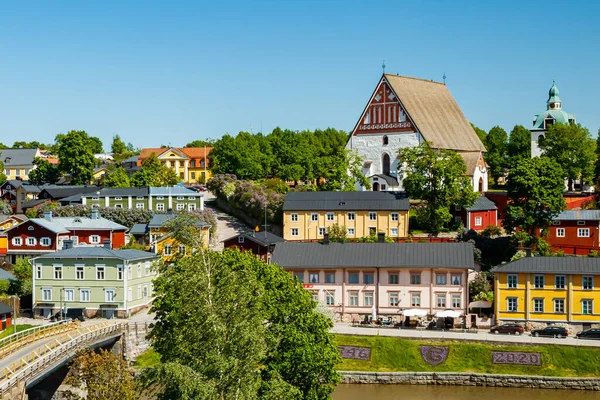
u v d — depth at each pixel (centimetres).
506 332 11162
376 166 17600
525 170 13650
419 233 14962
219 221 17350
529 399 9688
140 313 12338
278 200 16225
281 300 8788
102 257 12012
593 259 11331
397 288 12019
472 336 10875
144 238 15625
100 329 10038
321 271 12225
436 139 17250
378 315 12056
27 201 19712
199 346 6294
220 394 6075
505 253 13488
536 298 11331
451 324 11700
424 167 14900
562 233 13788
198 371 6138
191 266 6775
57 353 8581
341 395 9850
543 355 10419
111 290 12019
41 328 10538
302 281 12256
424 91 18500
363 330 11275
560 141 17362
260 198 16712
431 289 11900
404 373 10388
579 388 10081
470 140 18800
